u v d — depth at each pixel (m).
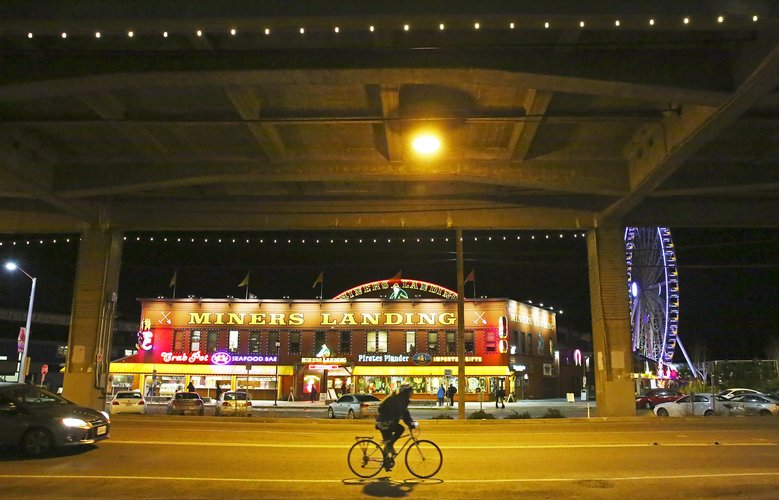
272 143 22.33
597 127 21.78
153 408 42.72
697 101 16.80
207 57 16.14
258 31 13.69
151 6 13.37
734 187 24.84
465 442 17.44
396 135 21.66
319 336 54.12
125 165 25.45
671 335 48.94
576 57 16.30
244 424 23.67
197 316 54.75
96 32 13.62
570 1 13.27
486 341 52.31
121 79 16.30
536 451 15.30
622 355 27.89
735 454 14.79
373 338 53.44
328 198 29.75
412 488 10.58
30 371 70.31
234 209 29.95
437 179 24.97
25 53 16.17
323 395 53.12
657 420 26.06
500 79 16.33
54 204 27.19
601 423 25.03
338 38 15.65
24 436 13.79
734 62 16.16
